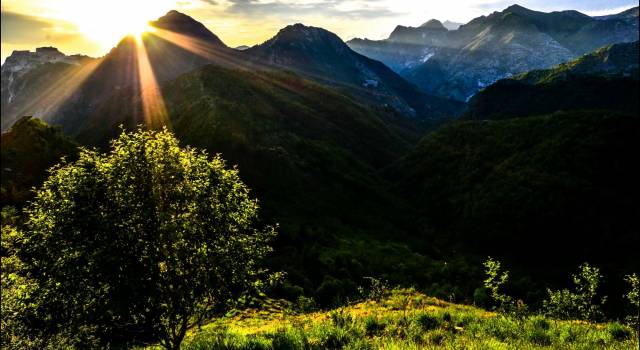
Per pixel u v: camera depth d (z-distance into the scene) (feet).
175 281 44.55
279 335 47.44
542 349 38.19
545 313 66.13
